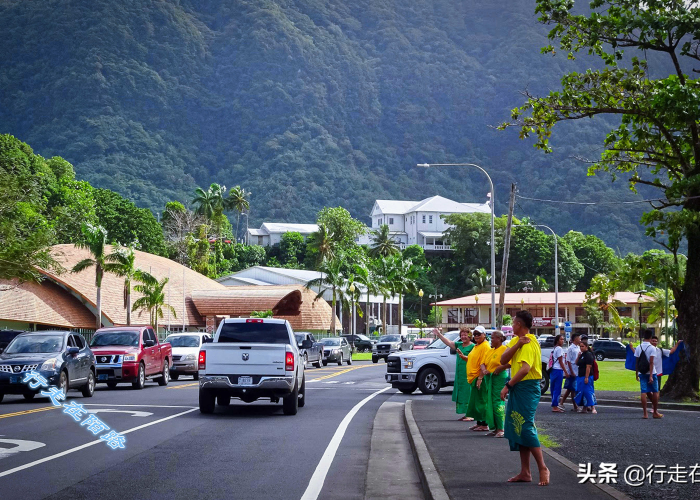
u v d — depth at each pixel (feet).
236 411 69.31
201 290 262.67
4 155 308.19
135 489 33.55
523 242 433.89
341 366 180.24
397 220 629.92
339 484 35.60
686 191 85.56
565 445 47.52
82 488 33.65
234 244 520.42
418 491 34.53
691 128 84.69
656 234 87.10
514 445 33.30
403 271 325.42
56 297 200.13
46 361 75.92
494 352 49.39
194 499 31.58
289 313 260.62
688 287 87.25
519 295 334.65
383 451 46.50
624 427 59.11
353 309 294.46
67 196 328.70
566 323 202.59
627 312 312.71
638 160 93.25
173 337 127.03
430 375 91.97
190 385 106.93
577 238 475.72
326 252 430.20
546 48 89.04
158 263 264.93
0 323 181.16
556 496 29.91
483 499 29.27
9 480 35.42
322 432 54.54
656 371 68.03
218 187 494.59
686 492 32.48
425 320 454.40
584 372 73.41
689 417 69.46
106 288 213.66
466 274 451.12
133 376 96.02
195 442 48.37
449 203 615.57
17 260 115.14
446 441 46.50
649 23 81.35
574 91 87.92
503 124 90.63
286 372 64.59
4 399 81.76
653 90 84.17
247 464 40.40
